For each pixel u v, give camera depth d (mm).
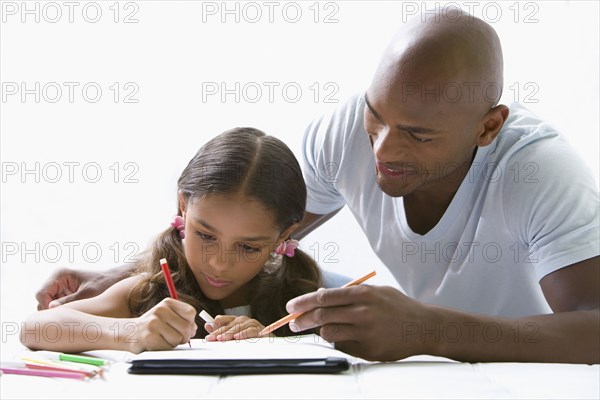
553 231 1327
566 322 1176
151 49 2475
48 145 2482
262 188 1503
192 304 1588
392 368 1050
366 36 2480
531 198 1368
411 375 1002
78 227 2492
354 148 1599
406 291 1648
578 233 1294
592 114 2494
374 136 1317
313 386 939
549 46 2494
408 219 1551
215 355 1086
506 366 1075
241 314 1673
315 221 1874
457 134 1280
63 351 1235
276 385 944
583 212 1311
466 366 1069
